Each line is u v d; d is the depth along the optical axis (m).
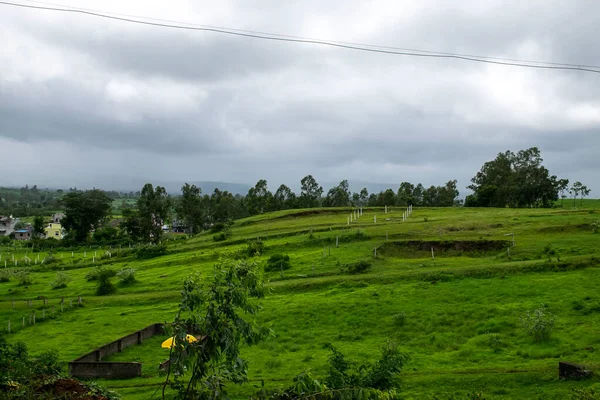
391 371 14.41
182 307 11.16
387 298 43.19
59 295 60.75
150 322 45.19
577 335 30.19
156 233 124.38
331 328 38.56
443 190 161.12
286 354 33.50
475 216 84.62
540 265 46.00
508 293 40.34
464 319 36.62
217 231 105.50
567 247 53.03
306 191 170.50
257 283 11.61
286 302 45.75
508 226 68.44
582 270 44.22
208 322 10.94
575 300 36.56
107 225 159.25
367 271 53.03
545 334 30.58
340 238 69.94
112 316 48.47
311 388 10.91
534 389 22.73
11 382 16.70
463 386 24.11
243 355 33.88
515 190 130.25
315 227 86.19
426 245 62.09
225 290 11.27
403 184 170.12
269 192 169.00
